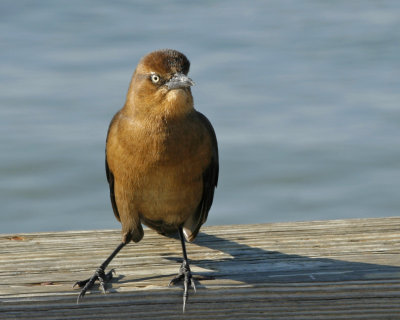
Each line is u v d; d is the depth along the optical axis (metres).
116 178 9.62
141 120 9.23
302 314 7.44
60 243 9.05
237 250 8.72
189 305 7.38
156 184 9.40
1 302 7.20
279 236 9.17
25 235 9.23
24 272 8.08
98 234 9.39
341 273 7.76
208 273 7.89
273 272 7.88
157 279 7.80
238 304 7.41
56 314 7.30
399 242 8.84
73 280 7.84
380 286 7.38
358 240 8.94
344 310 7.42
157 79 9.16
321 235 9.12
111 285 7.55
